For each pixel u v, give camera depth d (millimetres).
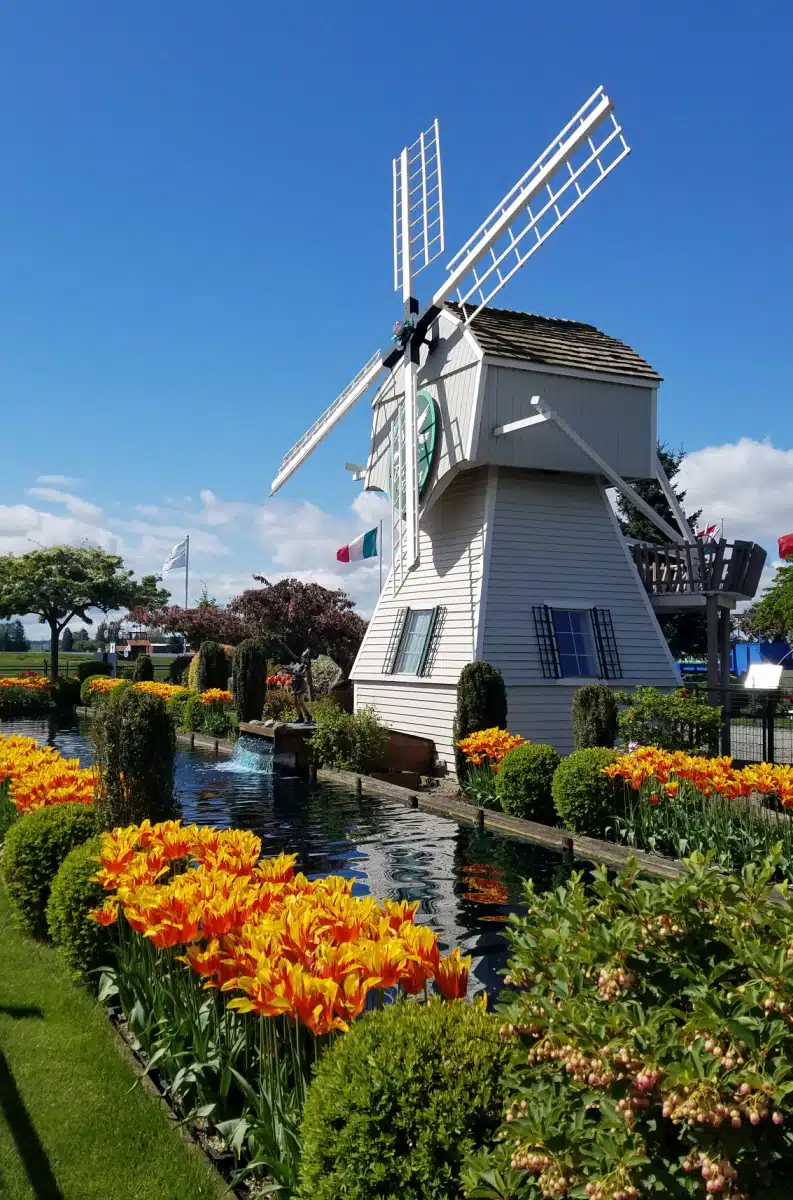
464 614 17328
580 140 15859
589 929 3137
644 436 18234
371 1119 3086
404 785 16172
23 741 10938
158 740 7695
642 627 18016
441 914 8250
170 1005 5035
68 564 38812
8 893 7695
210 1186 3965
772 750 14078
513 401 17031
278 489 24734
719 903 3047
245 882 4621
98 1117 4512
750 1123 2486
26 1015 5750
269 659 35562
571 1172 2639
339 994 3492
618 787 10773
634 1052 2604
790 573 31094
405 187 20219
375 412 21812
